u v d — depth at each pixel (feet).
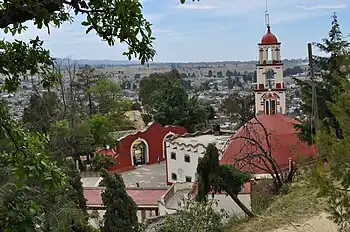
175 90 188.96
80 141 130.41
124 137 159.94
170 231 45.80
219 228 46.73
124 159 158.71
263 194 66.74
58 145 84.74
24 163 14.74
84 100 203.72
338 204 23.41
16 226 13.14
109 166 152.56
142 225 61.00
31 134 16.25
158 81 244.83
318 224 39.75
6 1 13.66
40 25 14.23
